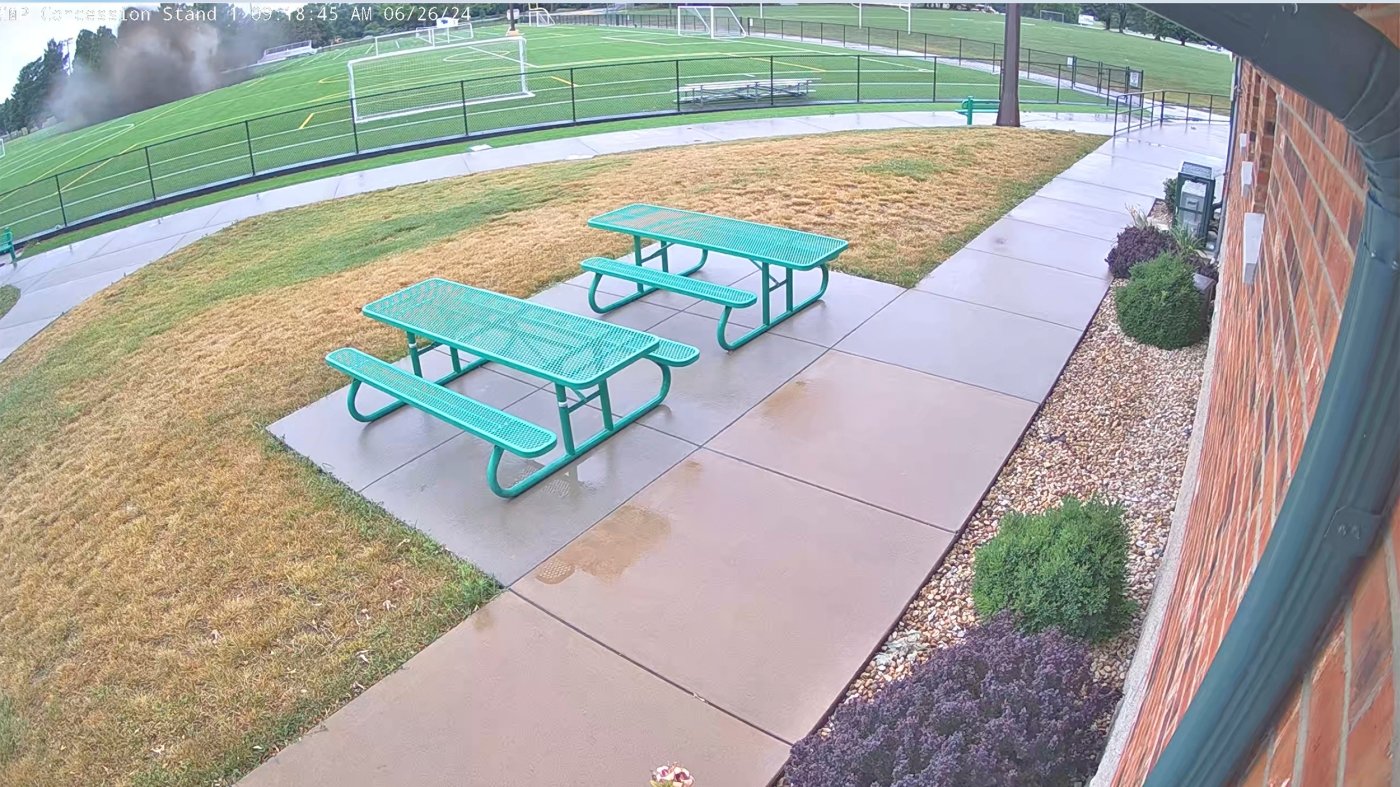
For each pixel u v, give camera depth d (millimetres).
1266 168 4332
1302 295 1769
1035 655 3541
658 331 7828
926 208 10859
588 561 5090
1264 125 4281
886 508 5387
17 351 11273
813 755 3396
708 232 8203
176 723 4285
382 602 4906
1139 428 6082
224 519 5777
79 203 23812
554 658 4434
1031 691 3266
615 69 34500
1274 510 1549
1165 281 7238
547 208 11906
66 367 9297
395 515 5633
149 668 4652
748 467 5859
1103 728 3414
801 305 8141
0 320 13820
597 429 6426
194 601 5082
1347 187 1396
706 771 3781
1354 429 998
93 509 6227
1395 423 968
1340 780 933
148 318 10211
